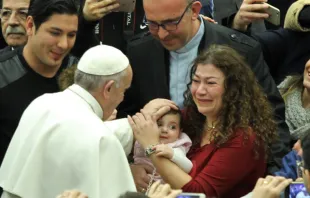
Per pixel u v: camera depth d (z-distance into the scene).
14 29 15.00
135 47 14.07
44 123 11.63
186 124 12.93
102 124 11.61
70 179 11.33
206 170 12.27
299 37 15.95
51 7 12.88
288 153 13.42
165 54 13.84
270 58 16.00
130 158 13.12
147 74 13.89
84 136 11.38
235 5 15.48
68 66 13.66
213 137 12.46
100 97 11.84
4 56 13.40
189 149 12.83
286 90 15.14
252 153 12.32
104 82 11.77
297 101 14.95
